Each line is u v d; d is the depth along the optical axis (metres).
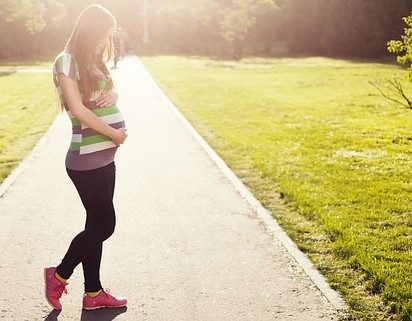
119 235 5.54
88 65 3.56
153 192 7.16
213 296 4.19
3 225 5.84
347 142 10.60
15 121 13.02
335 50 49.66
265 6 51.28
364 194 6.98
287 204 6.66
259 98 18.17
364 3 47.22
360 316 3.85
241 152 9.75
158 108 15.11
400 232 5.53
